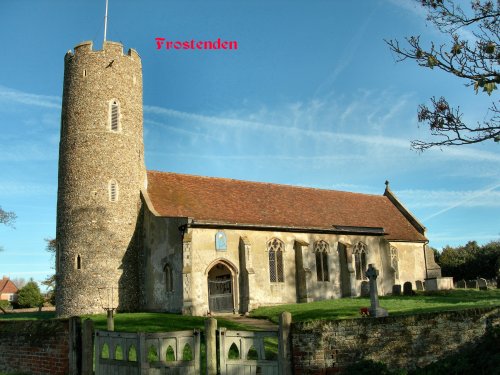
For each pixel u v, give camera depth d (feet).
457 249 171.53
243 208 102.63
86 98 98.37
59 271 94.32
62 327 37.06
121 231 95.45
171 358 35.99
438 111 31.96
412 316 33.30
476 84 30.45
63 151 98.63
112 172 96.48
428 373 31.19
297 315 74.54
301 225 103.04
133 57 104.27
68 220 94.58
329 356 31.76
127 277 94.53
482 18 30.91
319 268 104.06
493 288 114.11
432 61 31.27
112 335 35.37
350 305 82.17
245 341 32.73
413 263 126.00
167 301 88.17
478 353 32.37
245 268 91.25
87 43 100.27
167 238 90.17
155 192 100.94
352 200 130.52
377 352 32.35
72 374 35.29
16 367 40.37
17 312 159.43
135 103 103.04
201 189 105.91
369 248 112.98
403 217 134.72
